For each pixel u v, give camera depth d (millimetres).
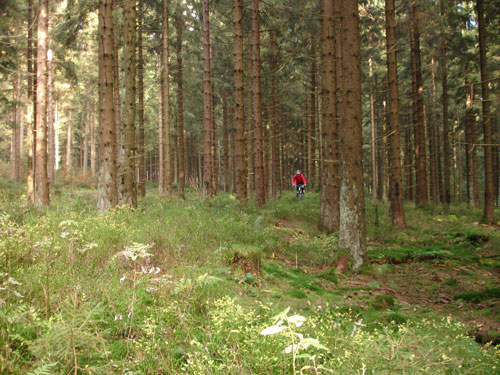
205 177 16016
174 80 23109
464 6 20719
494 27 19250
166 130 19109
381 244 10438
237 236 8250
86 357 2855
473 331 4348
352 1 7543
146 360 2904
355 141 7547
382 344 3037
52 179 27188
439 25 17750
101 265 5039
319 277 6902
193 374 2719
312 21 16312
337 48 12164
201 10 19719
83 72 33500
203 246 6867
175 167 37125
